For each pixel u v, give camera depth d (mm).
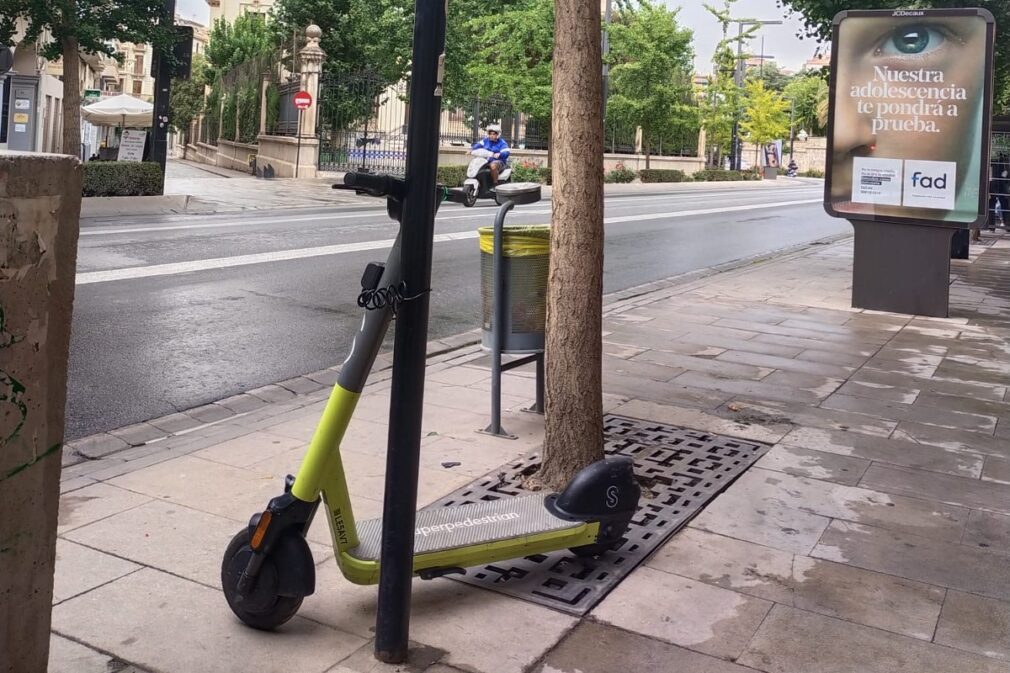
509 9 37375
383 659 3260
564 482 4891
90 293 10016
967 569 4207
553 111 4820
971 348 9320
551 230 4941
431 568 3641
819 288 13180
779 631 3582
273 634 3430
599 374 4949
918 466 5648
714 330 9883
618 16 46094
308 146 33156
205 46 62125
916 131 10969
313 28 33062
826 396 7270
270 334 8820
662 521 4641
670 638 3506
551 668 3273
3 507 2367
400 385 3172
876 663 3369
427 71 3055
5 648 2426
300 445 5617
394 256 3211
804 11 16703
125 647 3303
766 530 4590
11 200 2271
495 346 5926
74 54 20938
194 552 4074
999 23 16422
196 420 6289
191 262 12406
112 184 20016
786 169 90688
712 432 6207
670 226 22828
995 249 20172
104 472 5070
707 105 56031
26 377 2385
